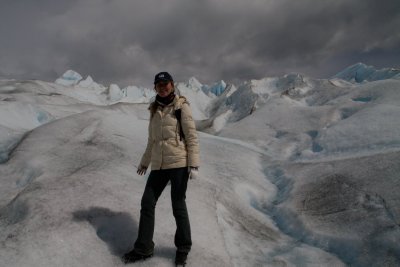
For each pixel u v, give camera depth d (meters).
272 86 66.12
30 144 7.45
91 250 3.57
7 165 6.71
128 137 8.41
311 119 11.70
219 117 63.66
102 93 145.00
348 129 9.30
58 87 82.88
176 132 3.48
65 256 3.42
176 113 3.49
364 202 5.36
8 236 3.68
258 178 7.96
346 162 7.20
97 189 4.85
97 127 8.63
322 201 5.89
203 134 12.48
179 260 3.48
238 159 9.08
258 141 11.62
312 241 4.98
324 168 7.30
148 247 3.50
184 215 3.52
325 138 9.45
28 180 6.11
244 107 65.25
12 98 29.73
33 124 12.87
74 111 19.41
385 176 5.88
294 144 10.41
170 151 3.46
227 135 12.91
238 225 5.36
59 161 6.49
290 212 5.89
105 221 4.10
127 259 3.48
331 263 4.34
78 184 4.93
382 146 7.81
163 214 4.64
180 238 3.52
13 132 8.76
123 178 5.65
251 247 4.79
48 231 3.71
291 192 6.69
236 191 6.77
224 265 3.77
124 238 3.90
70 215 4.04
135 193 5.12
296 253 4.66
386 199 5.19
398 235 4.29
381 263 4.04
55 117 15.12
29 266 3.23
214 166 8.23
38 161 6.49
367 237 4.50
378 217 4.81
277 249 4.90
